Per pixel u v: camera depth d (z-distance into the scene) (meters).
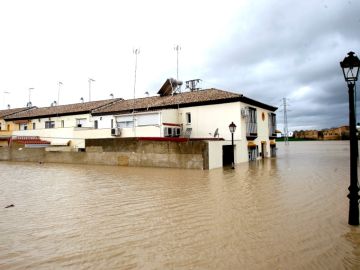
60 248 6.48
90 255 6.09
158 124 27.64
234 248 6.36
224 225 7.98
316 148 58.56
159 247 6.48
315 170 20.50
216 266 5.52
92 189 13.74
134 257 5.96
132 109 31.56
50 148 29.38
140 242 6.80
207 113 28.27
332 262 5.64
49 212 9.63
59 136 34.47
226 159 25.27
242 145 27.17
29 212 9.66
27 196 12.35
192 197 11.63
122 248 6.45
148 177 17.42
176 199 11.33
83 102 44.72
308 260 5.73
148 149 23.14
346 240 6.72
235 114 26.92
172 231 7.56
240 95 26.80
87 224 8.26
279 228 7.66
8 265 5.63
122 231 7.61
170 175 18.19
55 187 14.46
